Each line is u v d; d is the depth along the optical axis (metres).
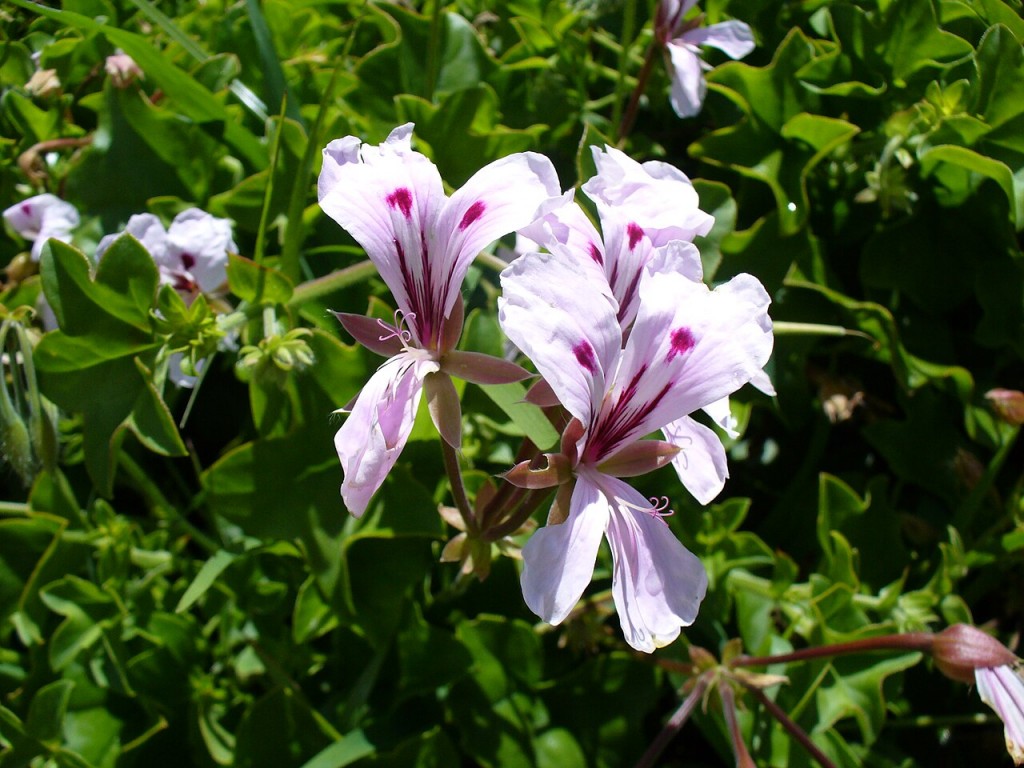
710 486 0.13
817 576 0.19
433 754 0.17
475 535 0.14
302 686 0.19
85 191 0.20
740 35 0.21
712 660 0.17
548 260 0.11
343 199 0.12
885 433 0.21
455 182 0.21
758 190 0.21
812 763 0.18
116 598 0.18
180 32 0.21
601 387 0.11
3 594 0.19
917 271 0.21
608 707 0.19
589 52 0.25
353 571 0.18
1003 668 0.15
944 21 0.22
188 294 0.18
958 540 0.19
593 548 0.11
